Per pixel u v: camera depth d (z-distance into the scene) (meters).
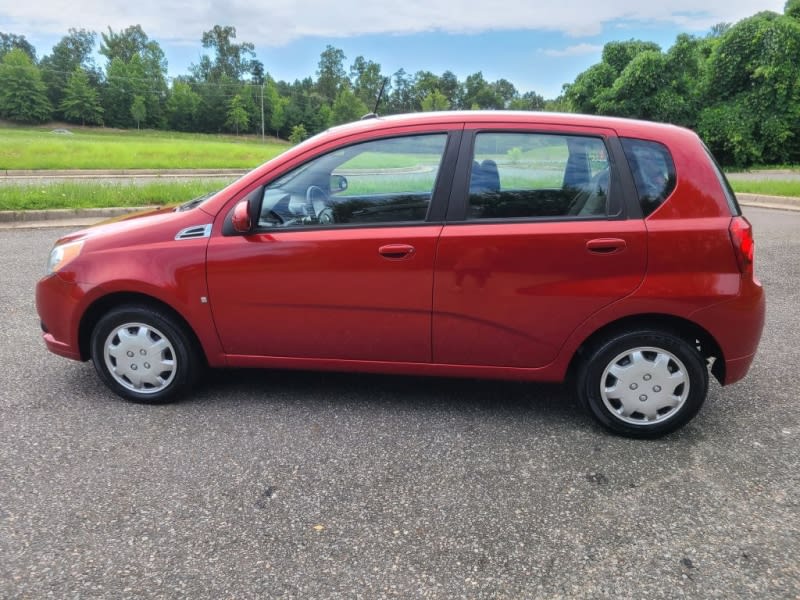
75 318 3.77
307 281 3.48
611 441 3.44
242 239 3.54
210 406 3.81
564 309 3.34
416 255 3.37
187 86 110.75
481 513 2.76
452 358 3.53
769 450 3.35
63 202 11.56
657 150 3.33
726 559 2.47
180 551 2.48
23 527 2.60
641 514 2.77
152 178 21.23
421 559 2.46
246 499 2.84
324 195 3.54
